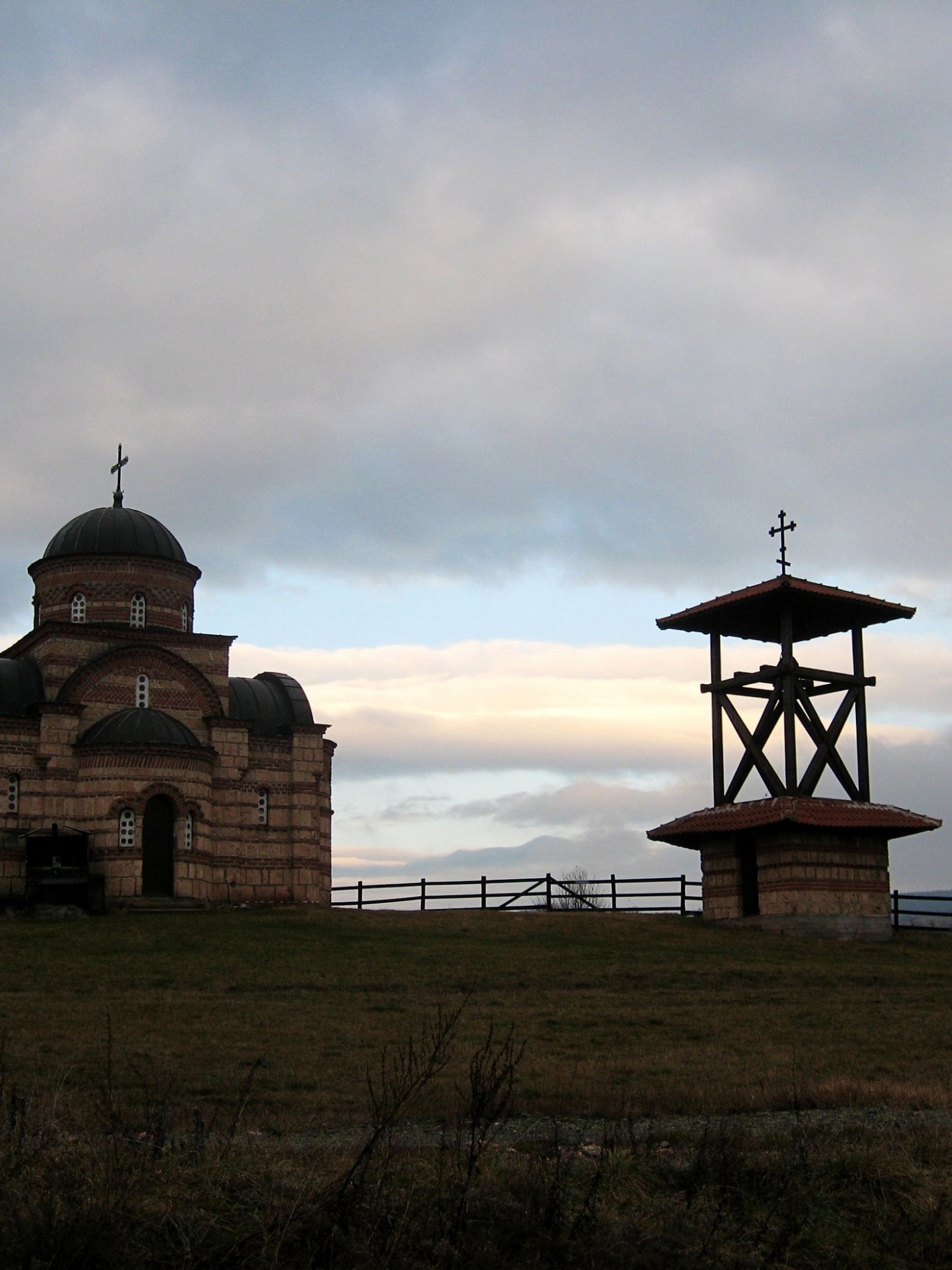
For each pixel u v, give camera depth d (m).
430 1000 35.44
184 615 64.75
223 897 60.94
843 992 39.22
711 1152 17.55
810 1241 15.96
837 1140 19.09
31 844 56.88
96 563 63.22
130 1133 17.88
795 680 54.19
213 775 61.34
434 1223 15.27
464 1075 24.91
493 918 53.53
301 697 65.31
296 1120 20.89
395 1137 18.73
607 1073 25.80
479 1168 16.36
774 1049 29.17
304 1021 31.41
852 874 53.12
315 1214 15.04
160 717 59.91
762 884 53.03
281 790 63.44
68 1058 25.97
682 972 41.56
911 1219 16.69
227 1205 15.29
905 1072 26.66
